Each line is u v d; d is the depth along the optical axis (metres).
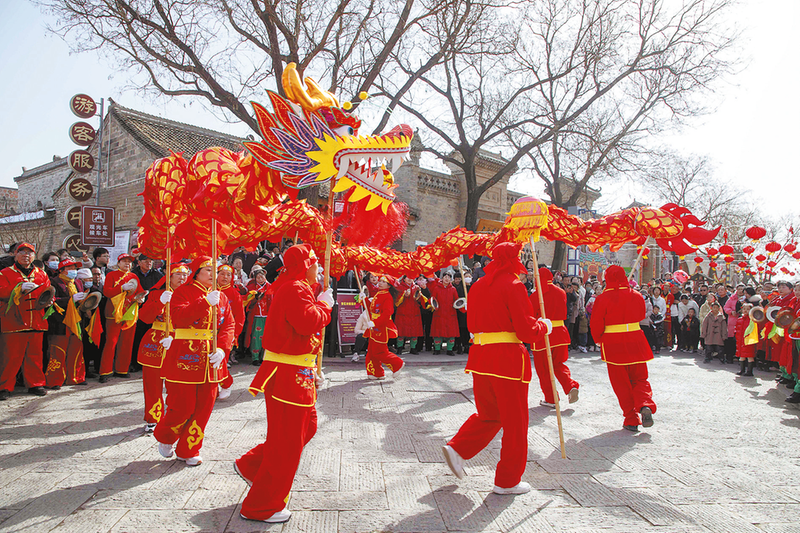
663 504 3.49
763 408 6.50
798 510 3.44
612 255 21.23
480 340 3.77
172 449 4.23
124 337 7.46
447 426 5.26
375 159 4.32
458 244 6.34
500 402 3.58
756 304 9.38
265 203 4.36
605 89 16.45
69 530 3.04
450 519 3.21
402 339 10.32
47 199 27.81
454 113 16.83
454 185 21.19
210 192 4.31
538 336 3.62
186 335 4.19
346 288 10.14
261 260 9.75
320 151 4.13
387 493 3.60
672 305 13.23
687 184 33.31
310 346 3.30
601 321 5.49
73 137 15.80
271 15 10.59
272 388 3.20
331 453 4.41
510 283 3.70
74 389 6.75
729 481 3.94
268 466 3.13
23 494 3.54
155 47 11.88
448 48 14.08
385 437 4.87
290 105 4.05
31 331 6.31
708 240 5.90
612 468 4.18
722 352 10.99
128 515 3.23
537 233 5.68
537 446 4.76
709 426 5.57
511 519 3.22
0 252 23.61
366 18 12.09
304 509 3.34
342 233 5.04
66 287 6.96
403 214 5.27
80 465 4.09
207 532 3.02
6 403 6.01
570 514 3.30
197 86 12.22
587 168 19.81
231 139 20.95
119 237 17.08
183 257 5.18
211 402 4.21
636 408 5.25
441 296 10.29
